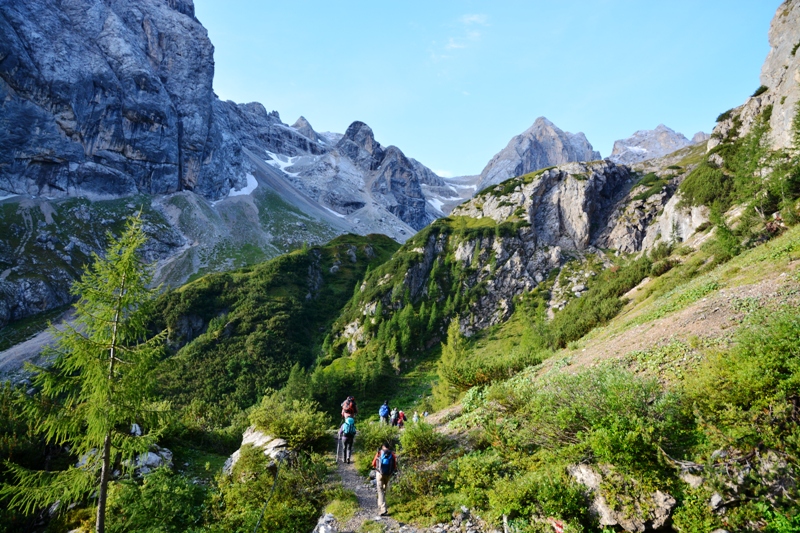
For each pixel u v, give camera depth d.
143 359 10.66
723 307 14.90
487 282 90.81
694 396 8.52
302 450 15.64
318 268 127.50
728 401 7.86
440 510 9.93
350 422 15.70
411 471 12.18
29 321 101.00
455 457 12.49
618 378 9.58
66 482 10.01
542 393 11.49
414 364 73.00
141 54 194.12
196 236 169.62
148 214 166.12
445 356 42.03
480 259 97.06
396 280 95.94
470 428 14.64
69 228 136.25
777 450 6.85
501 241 97.25
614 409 8.82
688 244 48.69
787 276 15.42
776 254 20.34
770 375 7.39
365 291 100.44
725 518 6.64
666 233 74.25
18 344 90.12
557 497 8.16
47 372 9.95
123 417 10.37
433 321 81.88
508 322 81.06
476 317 84.06
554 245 98.44
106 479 10.27
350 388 63.50
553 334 36.16
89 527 12.81
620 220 98.50
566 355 21.36
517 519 8.52
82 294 10.50
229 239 177.75
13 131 142.38
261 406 18.91
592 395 9.53
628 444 7.77
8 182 139.88
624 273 47.91
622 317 29.52
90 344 10.20
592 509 7.91
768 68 72.31
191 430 22.23
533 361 22.98
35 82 149.38
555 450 9.67
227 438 23.61
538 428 10.70
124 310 11.02
